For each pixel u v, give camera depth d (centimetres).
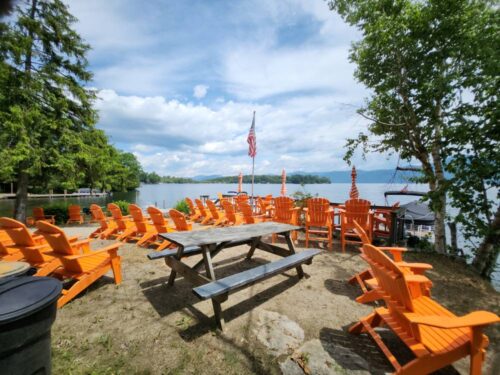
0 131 740
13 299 133
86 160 906
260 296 312
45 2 819
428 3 425
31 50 798
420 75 466
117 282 341
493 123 358
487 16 391
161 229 509
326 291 327
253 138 1054
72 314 266
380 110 517
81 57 916
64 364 194
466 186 394
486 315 151
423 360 161
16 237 307
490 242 418
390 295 199
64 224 944
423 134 481
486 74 379
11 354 129
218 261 452
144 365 195
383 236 589
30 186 962
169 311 273
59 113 865
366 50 484
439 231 491
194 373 188
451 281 365
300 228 392
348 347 217
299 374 187
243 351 211
